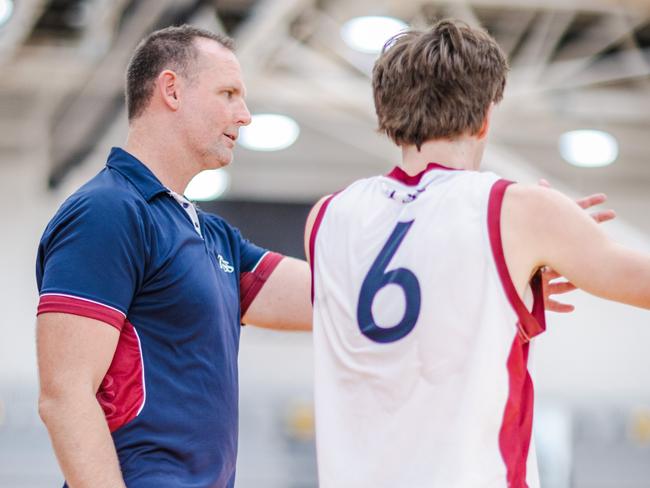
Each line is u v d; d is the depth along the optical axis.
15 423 20.84
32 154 23.42
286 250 25.33
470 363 4.07
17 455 20.61
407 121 4.43
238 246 5.98
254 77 19.39
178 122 5.48
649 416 23.31
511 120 24.16
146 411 4.98
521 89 19.66
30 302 23.22
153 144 5.48
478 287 4.11
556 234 4.09
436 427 4.09
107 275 4.92
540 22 19.14
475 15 18.62
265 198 25.44
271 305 5.97
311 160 25.72
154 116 5.49
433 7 17.50
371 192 4.58
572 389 25.38
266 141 23.48
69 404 4.75
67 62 20.03
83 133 20.28
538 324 4.16
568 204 4.14
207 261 5.39
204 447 5.08
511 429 4.08
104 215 5.00
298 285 5.98
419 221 4.29
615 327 25.89
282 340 24.47
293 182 25.58
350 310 4.38
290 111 23.08
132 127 5.56
